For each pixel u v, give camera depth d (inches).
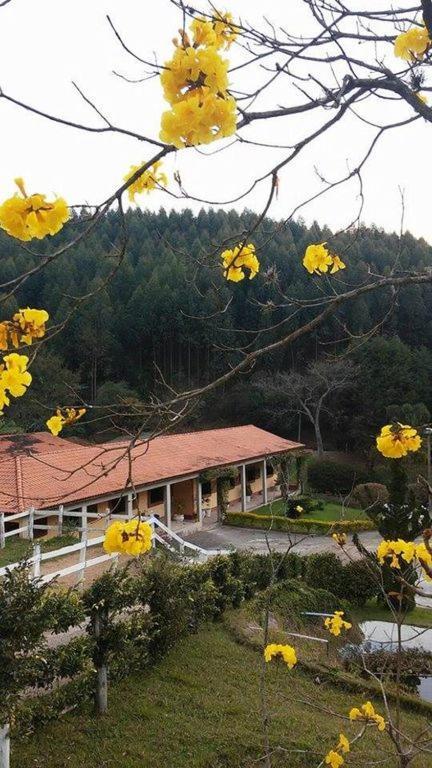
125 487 80.2
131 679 286.0
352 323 1259.2
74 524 593.3
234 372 81.2
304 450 1072.8
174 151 56.4
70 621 240.1
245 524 803.4
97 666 255.8
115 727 243.6
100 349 1531.7
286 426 1411.2
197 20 58.9
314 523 756.6
